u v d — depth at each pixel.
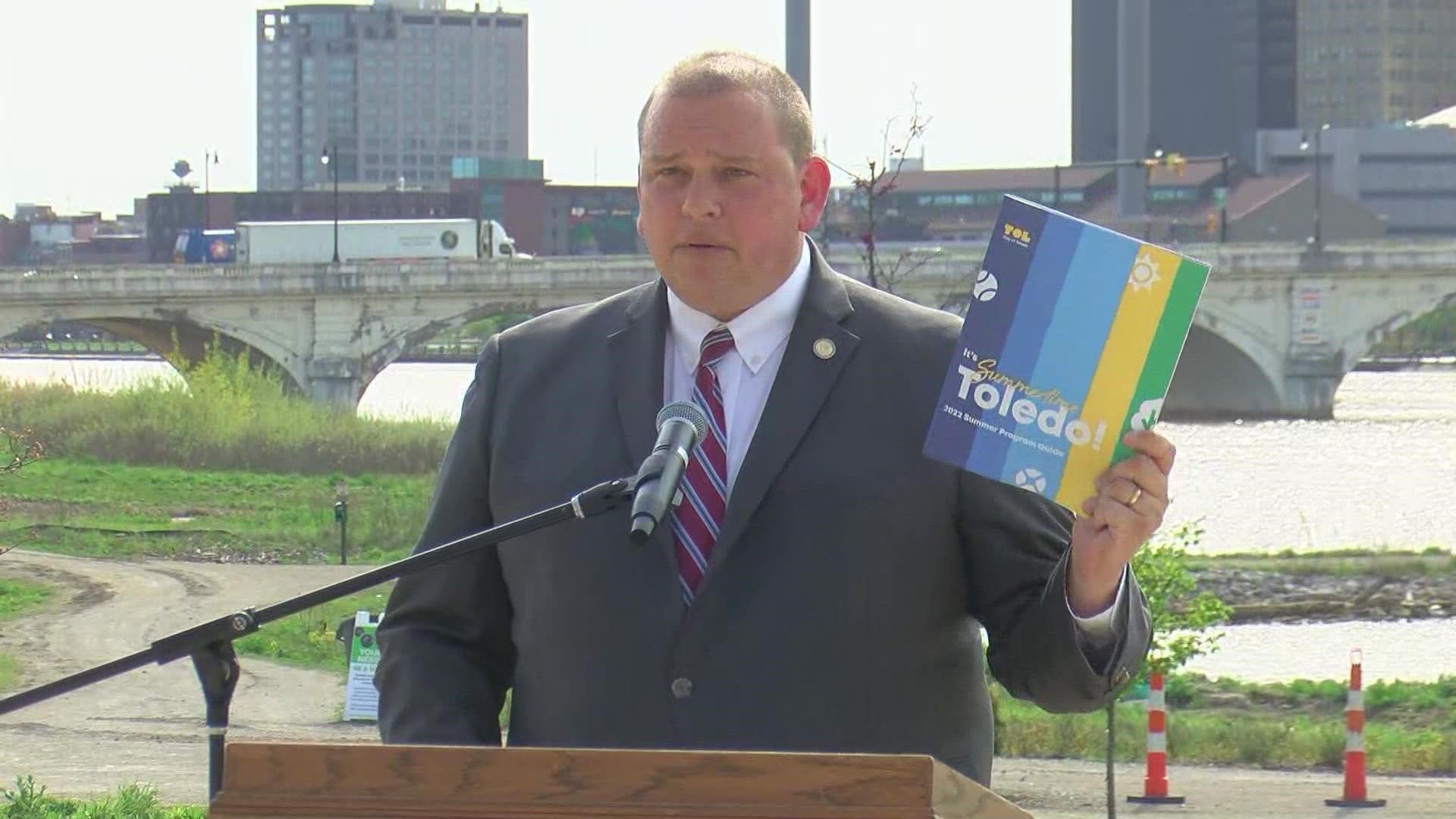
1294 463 104.69
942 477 6.21
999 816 4.72
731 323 6.42
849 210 85.81
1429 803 23.80
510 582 6.55
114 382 90.44
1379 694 32.94
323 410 82.88
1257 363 142.38
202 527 56.72
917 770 4.45
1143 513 5.73
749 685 6.07
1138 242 5.75
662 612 6.15
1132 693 28.52
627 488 5.70
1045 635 6.01
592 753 4.54
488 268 136.62
